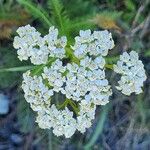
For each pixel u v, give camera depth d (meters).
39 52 0.09
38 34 0.09
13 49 0.11
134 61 0.10
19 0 0.10
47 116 0.10
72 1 0.11
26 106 0.11
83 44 0.09
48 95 0.10
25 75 0.10
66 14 0.11
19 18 0.11
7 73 0.11
